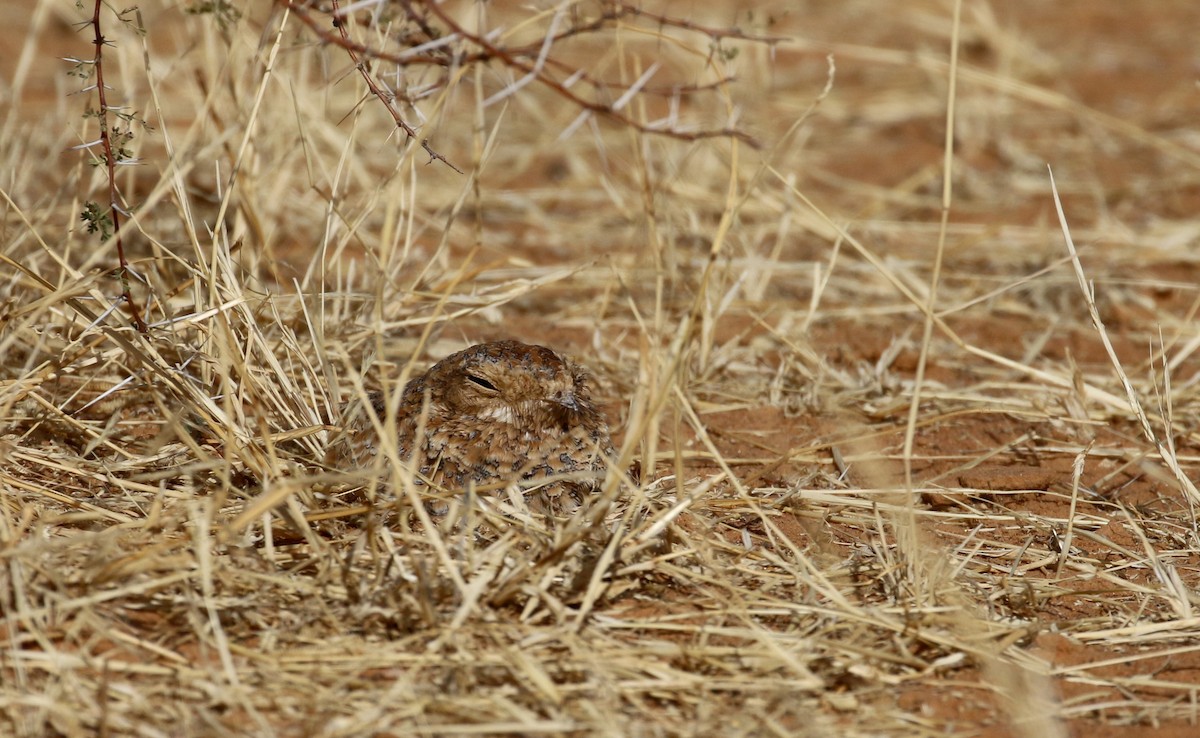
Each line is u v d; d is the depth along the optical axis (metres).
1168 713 11.35
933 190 28.81
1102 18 43.25
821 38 39.41
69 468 14.19
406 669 11.31
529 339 20.06
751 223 25.75
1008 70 35.38
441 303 12.88
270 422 15.18
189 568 12.20
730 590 12.57
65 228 19.91
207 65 19.73
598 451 13.14
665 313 20.50
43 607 11.54
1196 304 19.91
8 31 36.41
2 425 14.50
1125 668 12.04
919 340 21.17
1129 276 23.78
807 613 12.32
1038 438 17.36
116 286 18.70
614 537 12.30
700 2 39.84
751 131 27.16
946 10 41.62
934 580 12.66
